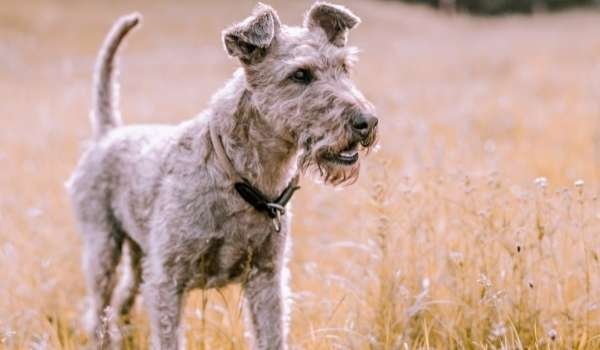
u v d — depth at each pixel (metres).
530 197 6.88
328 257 8.92
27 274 8.12
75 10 47.31
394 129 13.94
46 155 13.30
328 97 5.91
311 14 6.71
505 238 6.84
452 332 6.42
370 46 43.22
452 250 7.23
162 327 6.34
